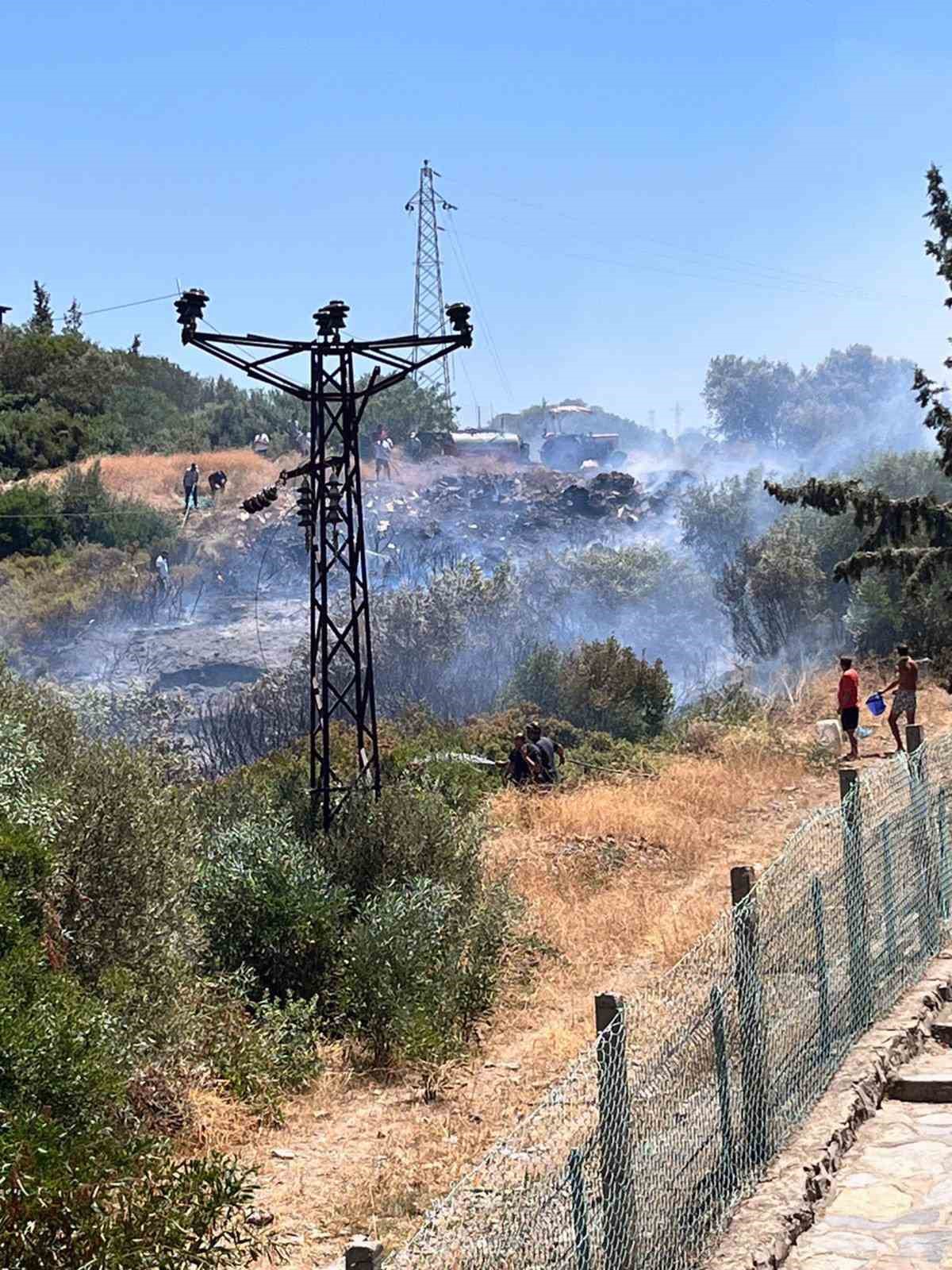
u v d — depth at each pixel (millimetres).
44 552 44344
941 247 26891
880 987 9570
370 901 13484
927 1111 8422
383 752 21500
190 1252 6996
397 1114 10430
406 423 64812
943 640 30938
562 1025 12094
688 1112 6664
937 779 11805
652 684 27672
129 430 60188
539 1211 5426
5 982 7816
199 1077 10586
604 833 18719
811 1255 6688
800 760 23078
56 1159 6891
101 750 12062
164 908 11055
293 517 46531
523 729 24031
